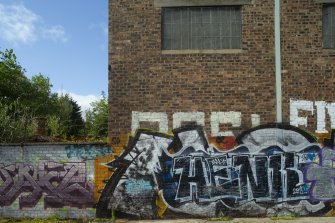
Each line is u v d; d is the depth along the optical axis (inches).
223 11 421.1
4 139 527.2
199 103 407.8
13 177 418.9
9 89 1291.8
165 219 400.2
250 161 401.1
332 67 407.8
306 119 403.9
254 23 413.4
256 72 408.8
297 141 402.3
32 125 617.6
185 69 411.2
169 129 406.6
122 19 417.4
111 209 405.1
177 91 409.7
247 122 404.2
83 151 413.1
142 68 413.1
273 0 414.0
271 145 402.0
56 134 850.1
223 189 399.9
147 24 416.2
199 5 417.4
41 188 414.9
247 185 399.5
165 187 402.6
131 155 406.9
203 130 405.1
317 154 401.4
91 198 408.8
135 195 404.5
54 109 1647.4
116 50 415.5
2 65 1262.3
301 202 397.4
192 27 420.8
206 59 411.5
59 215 411.5
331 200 397.7
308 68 407.8
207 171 401.7
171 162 403.9
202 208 399.5
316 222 370.3
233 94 407.2
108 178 407.8
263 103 405.7
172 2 417.7
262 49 410.9
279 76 406.0
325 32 414.9
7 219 411.2
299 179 399.2
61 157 415.2
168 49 418.3
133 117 408.8
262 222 374.0
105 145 410.3
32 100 1390.3
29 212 414.3
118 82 412.8
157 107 409.1
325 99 405.1
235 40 418.0
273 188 398.6
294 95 406.0
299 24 411.5
